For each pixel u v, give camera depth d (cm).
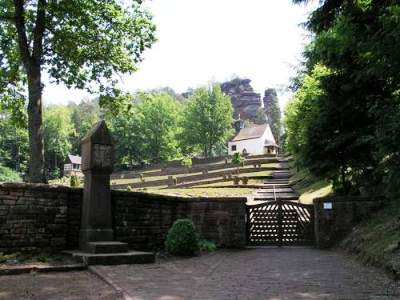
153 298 699
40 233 1155
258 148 10231
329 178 1783
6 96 1911
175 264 1120
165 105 8512
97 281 863
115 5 1859
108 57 1889
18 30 1669
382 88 1434
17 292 749
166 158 8356
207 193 3488
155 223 1473
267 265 1113
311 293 746
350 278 895
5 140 8131
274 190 3538
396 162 946
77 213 1248
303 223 1656
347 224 1561
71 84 1939
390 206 1409
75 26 1819
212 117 8406
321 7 1366
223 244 1620
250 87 15900
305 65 3412
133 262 1095
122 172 7888
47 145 9238
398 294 726
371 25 1044
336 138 1591
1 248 1080
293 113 2653
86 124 11112
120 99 2006
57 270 987
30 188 1144
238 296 720
